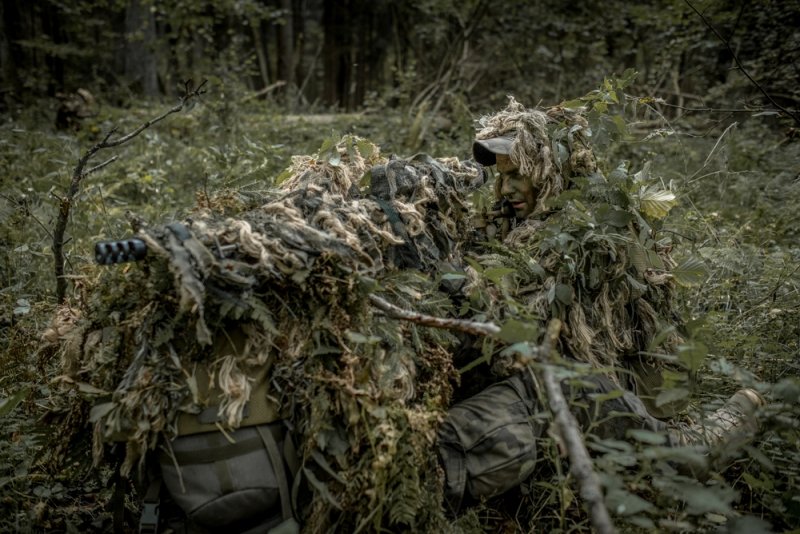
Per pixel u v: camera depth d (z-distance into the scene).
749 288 2.92
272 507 1.72
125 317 1.73
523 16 8.37
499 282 1.93
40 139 4.95
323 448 1.66
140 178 4.29
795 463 1.96
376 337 1.74
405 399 1.81
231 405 1.64
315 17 13.63
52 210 3.44
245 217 1.79
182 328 1.68
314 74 13.07
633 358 2.25
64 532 1.96
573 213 2.09
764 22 5.42
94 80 9.91
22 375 2.29
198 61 9.41
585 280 2.09
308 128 6.18
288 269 1.69
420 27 9.20
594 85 7.28
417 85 8.46
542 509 2.05
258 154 3.78
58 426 1.89
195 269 1.59
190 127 6.00
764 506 1.89
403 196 2.10
